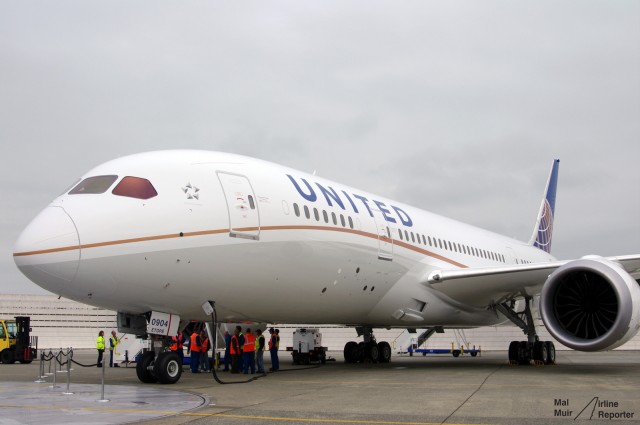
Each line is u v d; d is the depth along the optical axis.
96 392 11.89
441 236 21.02
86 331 51.56
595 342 14.43
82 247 11.62
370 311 18.11
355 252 16.36
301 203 15.16
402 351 35.03
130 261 12.02
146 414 8.86
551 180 34.34
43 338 48.75
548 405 9.66
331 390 12.05
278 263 14.28
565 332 15.05
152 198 12.59
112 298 12.41
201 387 12.71
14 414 8.94
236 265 13.45
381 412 9.01
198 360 17.03
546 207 33.84
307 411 9.12
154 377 13.73
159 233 12.35
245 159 15.05
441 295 19.42
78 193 12.59
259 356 16.56
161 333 13.45
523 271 17.44
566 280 15.59
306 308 15.98
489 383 13.41
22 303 48.28
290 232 14.52
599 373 16.44
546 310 15.24
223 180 13.76
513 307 21.03
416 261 18.83
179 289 12.88
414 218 20.12
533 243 31.97
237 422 8.14
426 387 12.57
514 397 10.71
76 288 11.91
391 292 18.08
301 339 22.75
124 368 23.31
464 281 18.53
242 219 13.57
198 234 12.80
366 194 19.09
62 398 10.95
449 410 9.19
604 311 15.06
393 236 18.02
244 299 14.23
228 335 18.09
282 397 10.88
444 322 20.64
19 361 29.95
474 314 21.08
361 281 16.83
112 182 12.65
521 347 21.09
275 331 17.91
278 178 15.19
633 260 16.03
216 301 13.79
